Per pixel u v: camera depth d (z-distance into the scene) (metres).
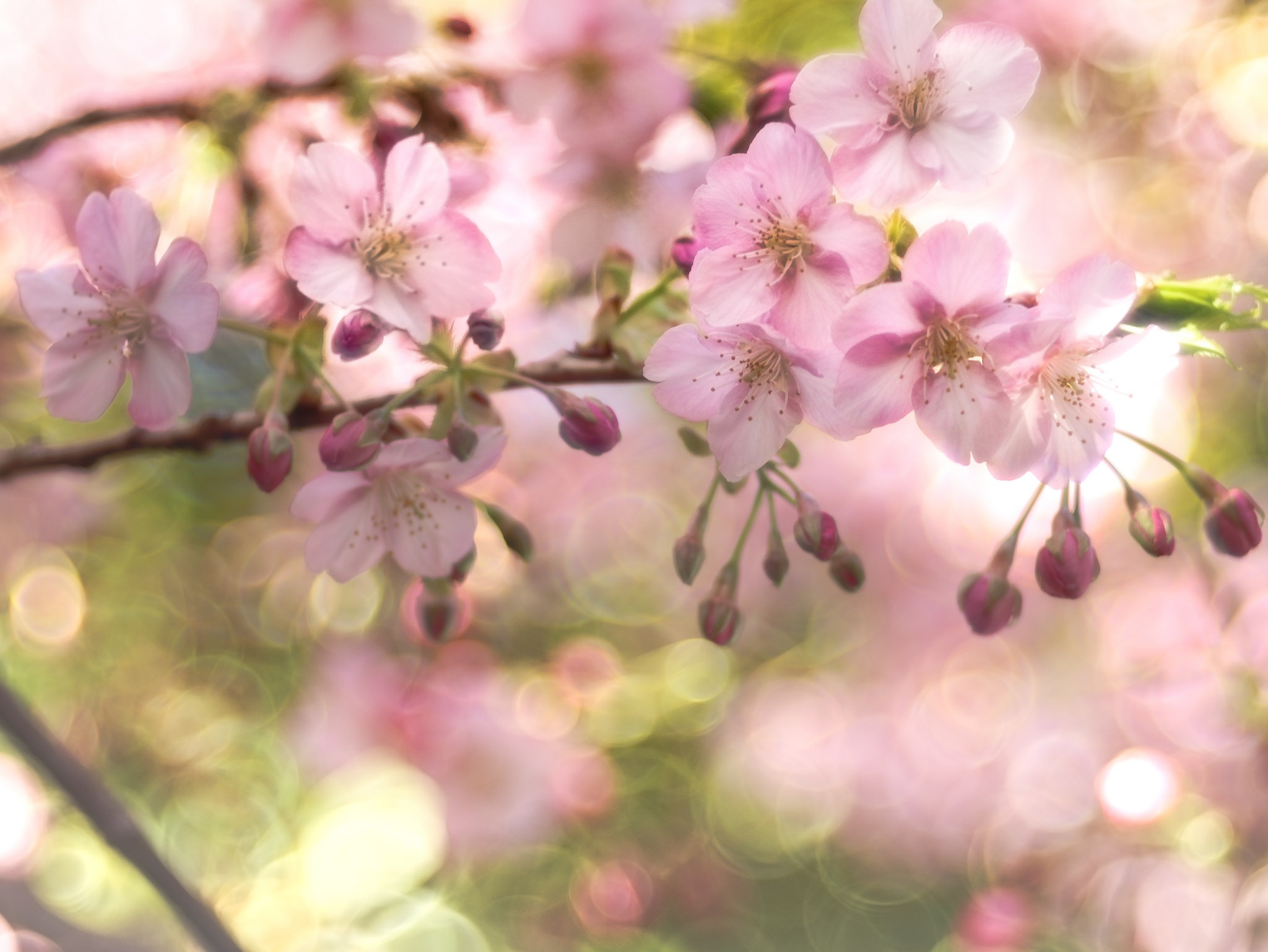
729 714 1.71
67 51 1.16
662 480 1.71
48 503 1.47
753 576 1.75
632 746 1.57
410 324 0.83
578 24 0.90
